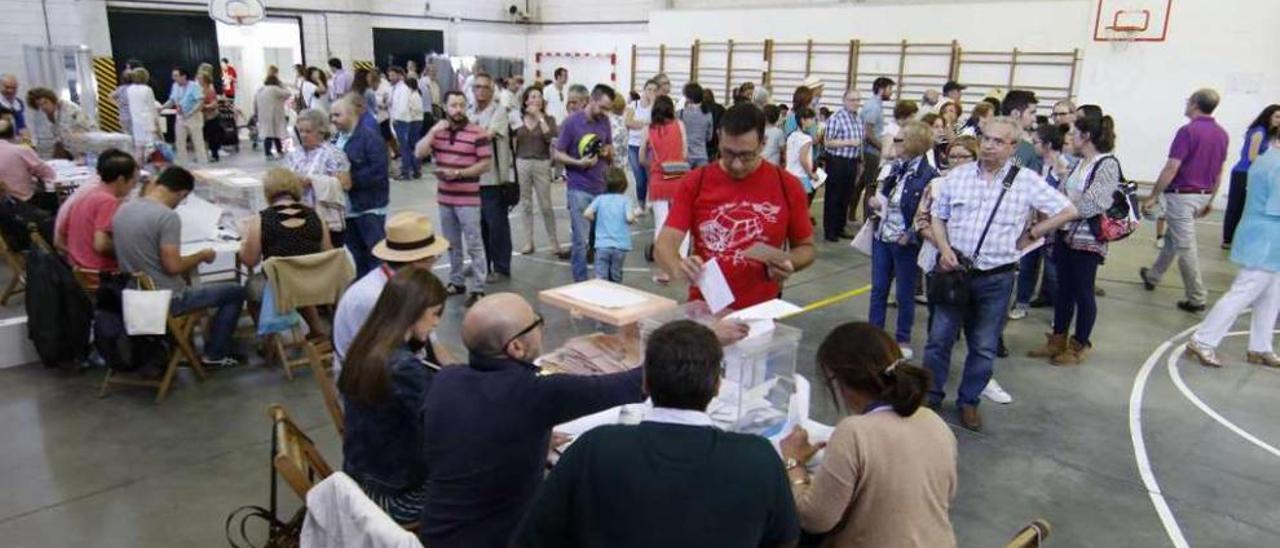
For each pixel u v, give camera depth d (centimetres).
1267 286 487
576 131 607
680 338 158
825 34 1364
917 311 599
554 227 719
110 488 330
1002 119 371
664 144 640
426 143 568
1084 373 487
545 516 158
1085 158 474
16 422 386
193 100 1174
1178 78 1036
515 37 1848
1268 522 329
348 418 248
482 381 204
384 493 245
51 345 433
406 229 325
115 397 418
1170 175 596
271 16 1478
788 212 280
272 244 427
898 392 188
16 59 1195
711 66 1529
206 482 337
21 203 536
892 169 478
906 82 1286
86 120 877
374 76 1197
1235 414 432
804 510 194
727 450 153
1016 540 180
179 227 427
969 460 376
